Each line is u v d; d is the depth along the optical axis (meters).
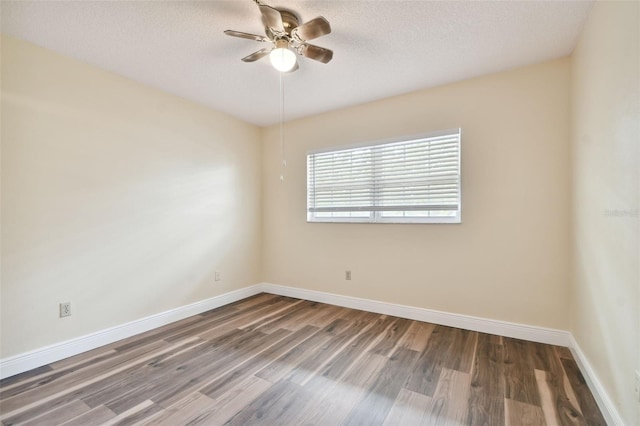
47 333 2.14
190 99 3.12
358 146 3.29
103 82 2.46
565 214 2.32
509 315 2.54
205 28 1.94
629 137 1.28
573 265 2.21
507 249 2.54
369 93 2.98
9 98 1.98
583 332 1.96
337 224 3.45
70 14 1.78
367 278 3.25
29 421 1.54
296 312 3.23
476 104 2.65
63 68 2.24
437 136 2.83
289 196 3.84
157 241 2.85
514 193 2.50
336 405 1.67
